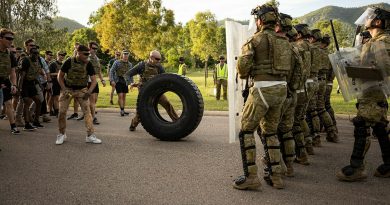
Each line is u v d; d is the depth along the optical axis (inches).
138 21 1802.4
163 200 168.1
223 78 613.6
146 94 301.4
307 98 225.6
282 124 199.5
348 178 192.2
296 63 184.2
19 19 1462.8
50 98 439.8
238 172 209.8
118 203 164.9
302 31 232.5
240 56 173.9
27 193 177.5
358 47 189.8
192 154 251.3
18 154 253.1
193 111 287.9
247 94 189.5
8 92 321.4
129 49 1859.0
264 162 223.1
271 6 176.7
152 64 325.4
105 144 284.2
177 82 292.8
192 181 194.4
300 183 191.3
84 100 288.7
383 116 193.9
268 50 172.1
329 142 285.4
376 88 188.1
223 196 172.7
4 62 279.7
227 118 416.8
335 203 163.8
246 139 180.2
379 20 187.9
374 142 281.3
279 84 174.4
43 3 1485.0
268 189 182.4
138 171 212.5
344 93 195.0
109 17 1808.6
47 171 213.3
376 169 206.1
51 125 376.5
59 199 169.9
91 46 422.6
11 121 326.6
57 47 1590.8
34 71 344.2
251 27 197.2
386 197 171.3
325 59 274.5
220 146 275.1
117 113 472.4
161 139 297.6
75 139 303.4
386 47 178.7
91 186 187.2
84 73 283.9
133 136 316.5
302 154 224.7
